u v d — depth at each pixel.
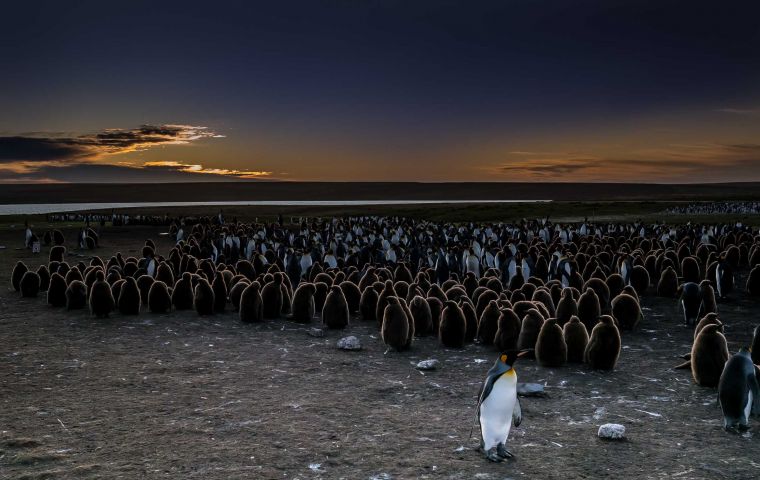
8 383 11.23
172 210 152.00
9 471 7.41
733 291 23.47
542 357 12.91
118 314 18.12
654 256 26.03
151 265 23.92
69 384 11.22
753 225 65.38
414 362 13.31
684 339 15.70
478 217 91.44
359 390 11.16
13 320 17.20
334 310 16.48
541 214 92.56
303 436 8.71
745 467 7.77
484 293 16.84
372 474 7.45
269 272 22.92
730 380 9.03
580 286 21.00
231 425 9.13
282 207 173.62
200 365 12.73
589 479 7.38
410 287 18.09
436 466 7.71
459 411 10.02
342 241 38.66
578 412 10.08
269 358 13.45
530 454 8.18
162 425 9.09
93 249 41.84
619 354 13.44
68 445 8.27
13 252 38.91
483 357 13.80
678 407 10.31
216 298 18.62
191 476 7.30
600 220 79.12
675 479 7.41
